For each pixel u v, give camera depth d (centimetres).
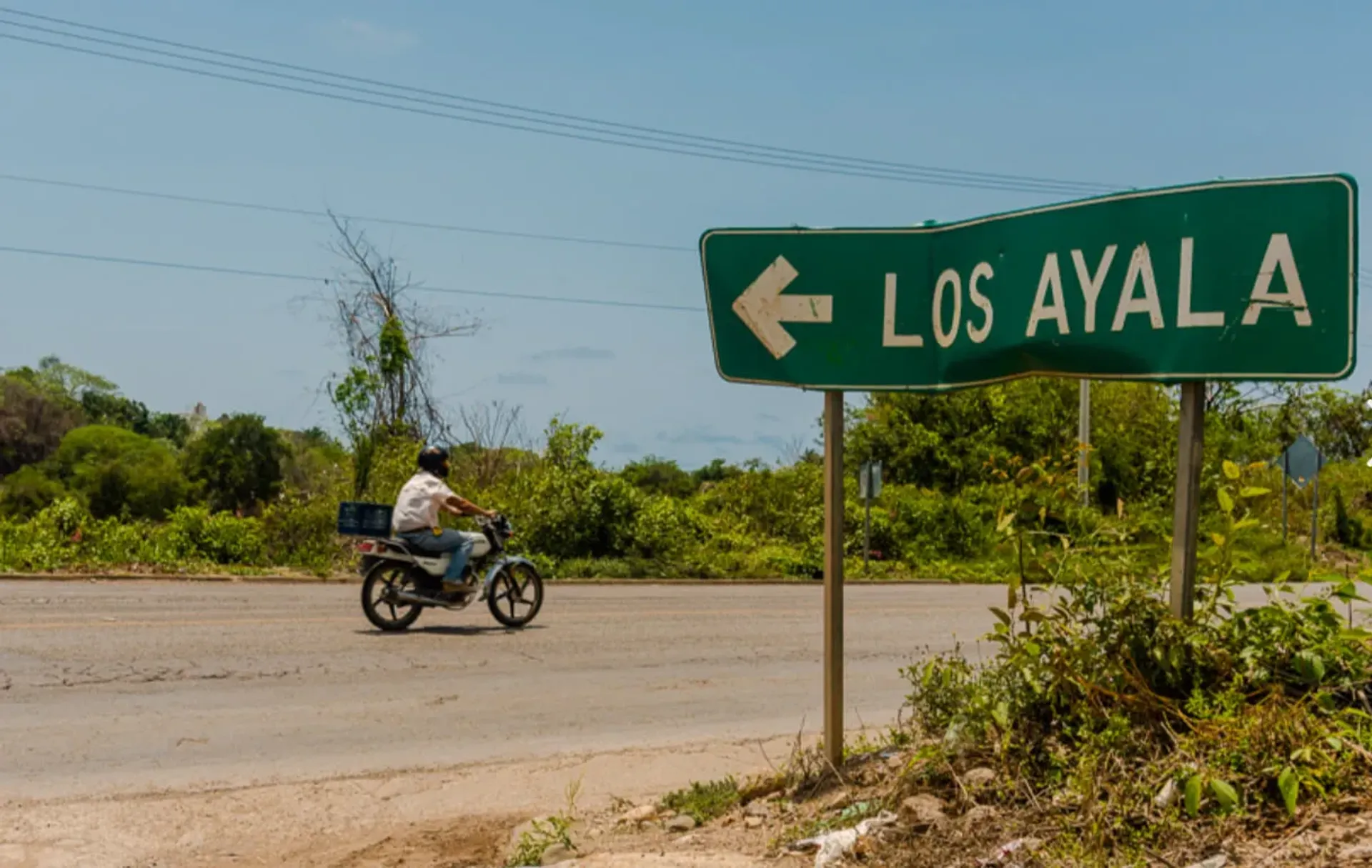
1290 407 4328
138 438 6328
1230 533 579
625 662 1282
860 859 511
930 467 4288
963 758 575
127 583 1911
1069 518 610
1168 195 554
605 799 747
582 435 2770
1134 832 477
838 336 648
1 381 7462
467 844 650
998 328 606
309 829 689
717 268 671
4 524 2242
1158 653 547
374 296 2841
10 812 697
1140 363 562
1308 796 491
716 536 3027
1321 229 522
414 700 1043
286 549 2350
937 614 1919
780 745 894
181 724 926
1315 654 555
